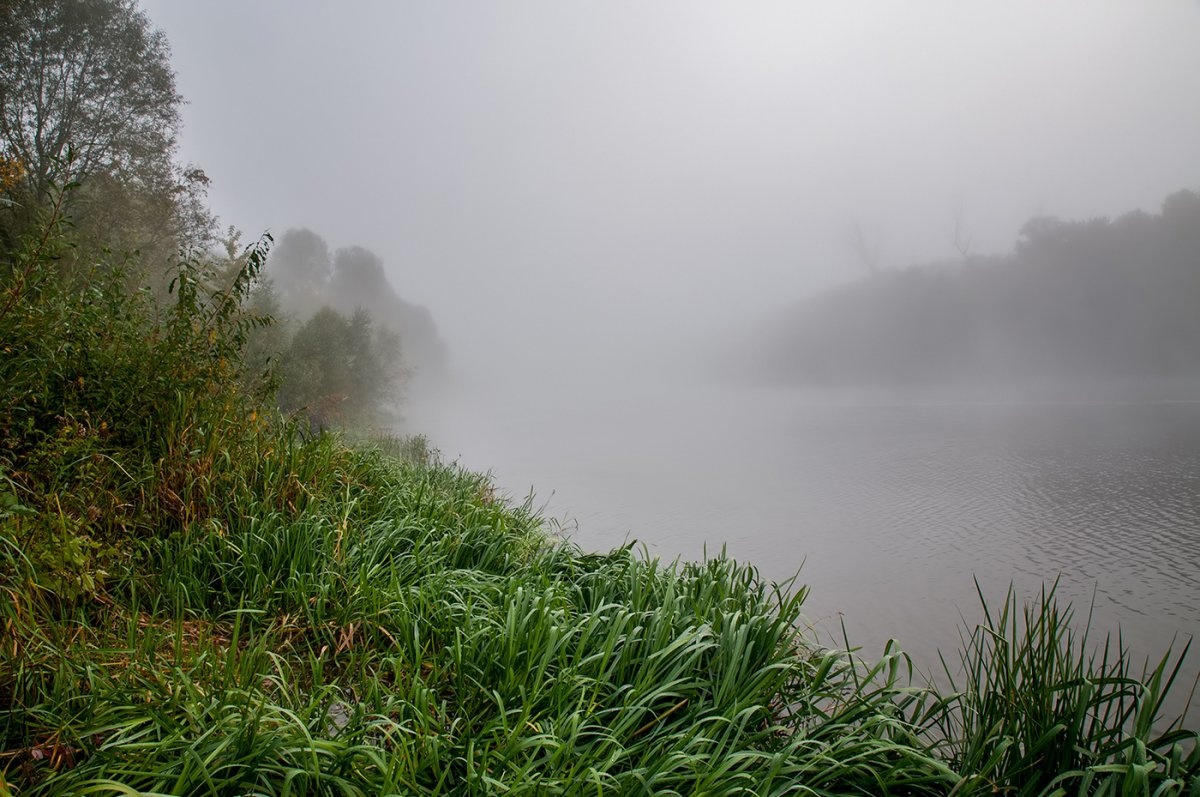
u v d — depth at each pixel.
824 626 8.63
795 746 2.15
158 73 18.84
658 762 2.12
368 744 2.11
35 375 3.56
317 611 3.26
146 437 4.03
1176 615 8.96
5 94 15.03
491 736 2.37
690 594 3.72
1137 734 2.12
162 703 2.15
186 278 4.49
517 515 7.04
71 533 2.86
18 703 2.07
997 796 2.20
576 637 3.20
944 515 16.06
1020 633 8.23
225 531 3.85
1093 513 15.76
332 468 5.17
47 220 3.96
